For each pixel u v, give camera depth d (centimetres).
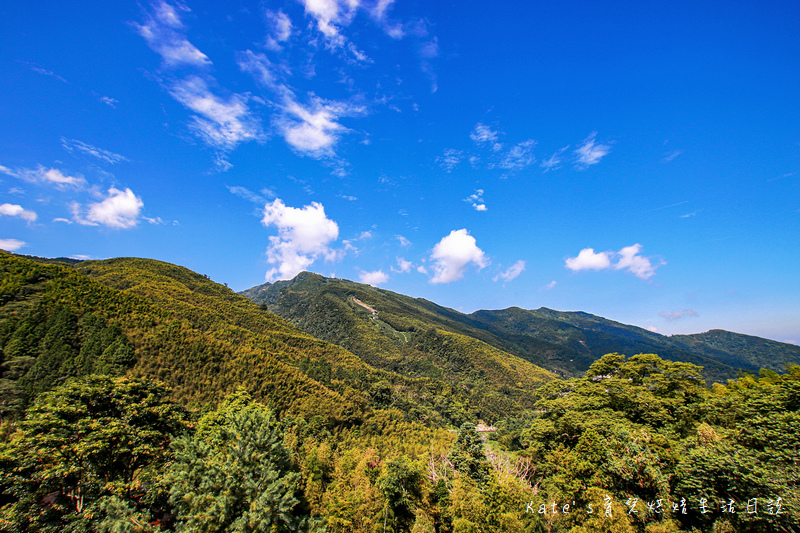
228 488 1659
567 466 2861
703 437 2441
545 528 2383
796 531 1736
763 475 1905
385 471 2869
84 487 1867
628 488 2494
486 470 3059
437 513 2617
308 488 2536
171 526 1869
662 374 4091
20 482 1738
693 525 2144
